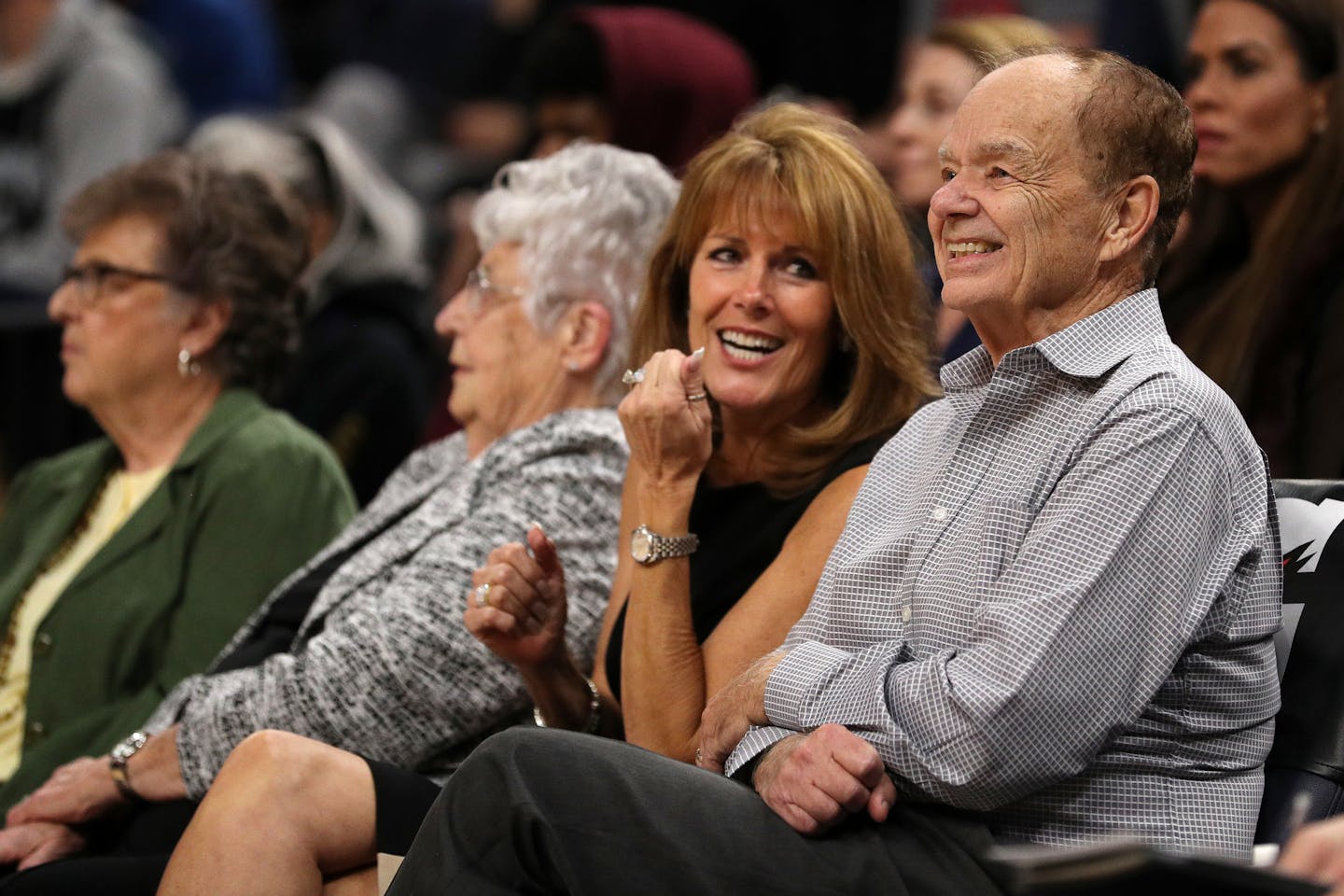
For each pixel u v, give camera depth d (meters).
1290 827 7.42
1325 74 11.43
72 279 11.96
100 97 20.81
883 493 8.20
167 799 9.90
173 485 11.59
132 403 11.98
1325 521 8.10
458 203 20.22
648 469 8.81
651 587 8.79
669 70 16.20
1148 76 7.42
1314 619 7.82
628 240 10.59
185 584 11.39
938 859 7.01
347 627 9.88
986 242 7.44
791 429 9.29
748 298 9.05
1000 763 6.83
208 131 15.87
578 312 10.56
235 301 12.02
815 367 9.24
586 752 7.18
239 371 12.16
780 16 22.09
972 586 7.28
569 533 10.03
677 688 8.73
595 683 9.72
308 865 8.48
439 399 15.95
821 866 7.00
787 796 7.13
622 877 6.92
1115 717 6.89
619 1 24.48
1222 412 7.24
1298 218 11.23
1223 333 11.38
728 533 9.35
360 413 15.21
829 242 9.00
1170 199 7.44
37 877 9.14
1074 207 7.32
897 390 9.23
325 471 11.89
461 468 10.90
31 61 20.91
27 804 10.09
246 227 12.08
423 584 9.88
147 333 11.81
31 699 11.38
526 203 10.59
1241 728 7.30
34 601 12.00
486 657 9.74
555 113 16.31
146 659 11.30
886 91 21.72
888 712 7.06
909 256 9.22
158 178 11.96
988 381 7.77
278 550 11.50
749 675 7.89
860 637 7.77
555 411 10.63
